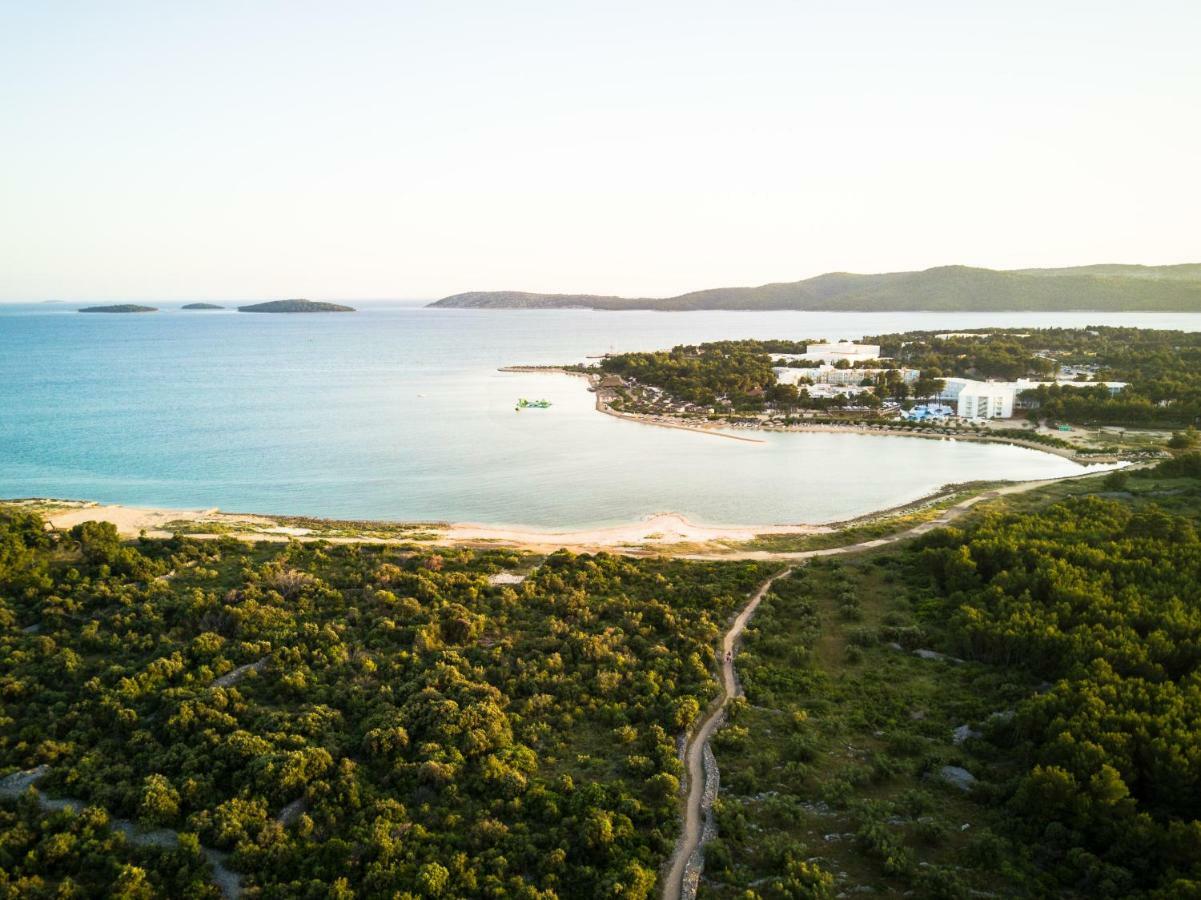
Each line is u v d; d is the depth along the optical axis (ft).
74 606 280.10
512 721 215.31
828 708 224.12
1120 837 153.99
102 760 193.98
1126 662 211.61
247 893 152.15
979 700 222.89
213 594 288.71
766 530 439.22
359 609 286.87
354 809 178.60
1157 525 322.75
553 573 330.75
